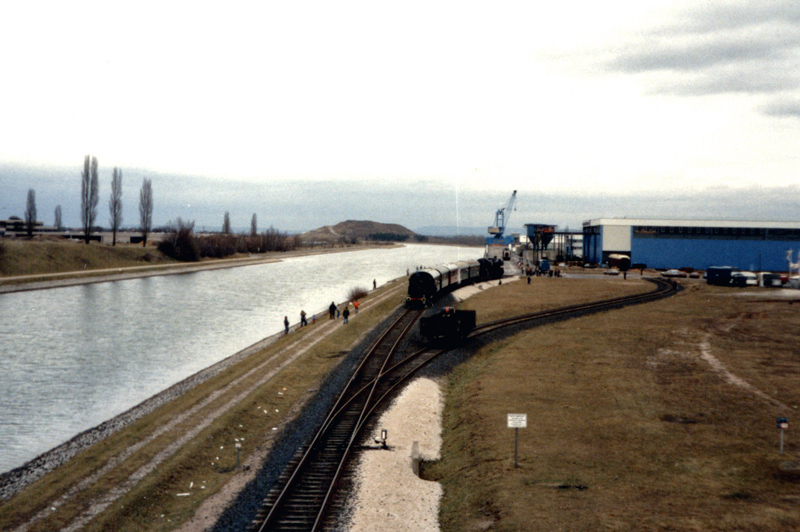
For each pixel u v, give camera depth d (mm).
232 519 18562
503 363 40031
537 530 16547
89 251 128625
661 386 33562
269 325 68312
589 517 17328
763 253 131250
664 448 23562
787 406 29469
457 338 46938
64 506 19953
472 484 20875
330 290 107125
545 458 22516
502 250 197500
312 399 32750
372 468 22344
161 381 42938
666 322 58094
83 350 53062
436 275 69812
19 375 44094
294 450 24688
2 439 30953
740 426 26344
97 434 30750
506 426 26469
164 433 27172
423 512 19188
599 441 24453
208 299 91188
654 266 136750
